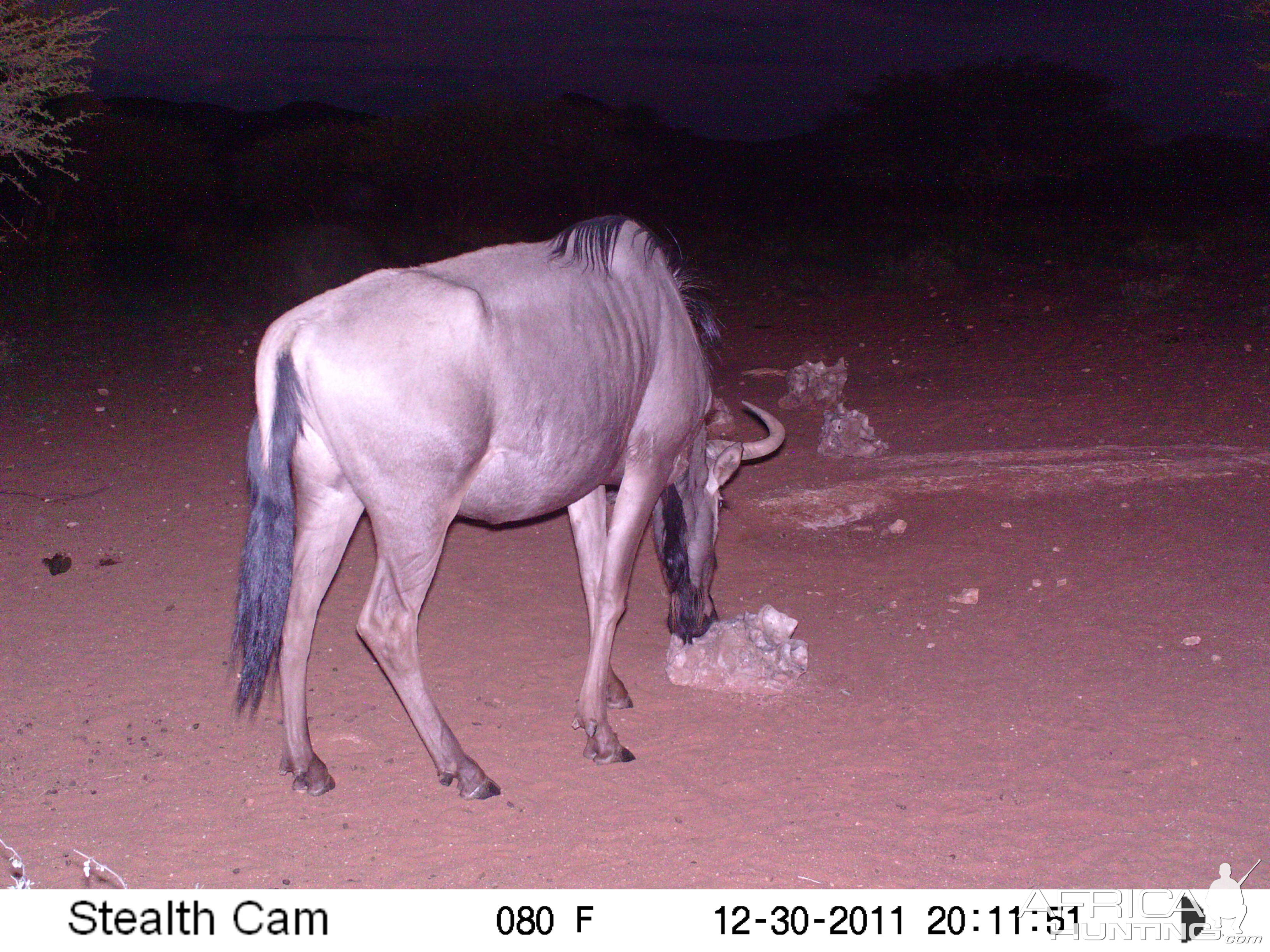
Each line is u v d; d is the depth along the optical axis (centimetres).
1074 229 2912
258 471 391
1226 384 1151
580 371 435
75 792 443
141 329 1577
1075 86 2980
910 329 1612
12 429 1015
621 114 4050
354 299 399
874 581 688
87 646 573
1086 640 593
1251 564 686
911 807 439
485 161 3247
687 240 2859
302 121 6538
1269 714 509
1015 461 922
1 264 2112
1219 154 4159
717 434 1038
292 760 447
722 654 545
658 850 412
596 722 478
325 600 646
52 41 1133
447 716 515
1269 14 1454
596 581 509
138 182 2970
